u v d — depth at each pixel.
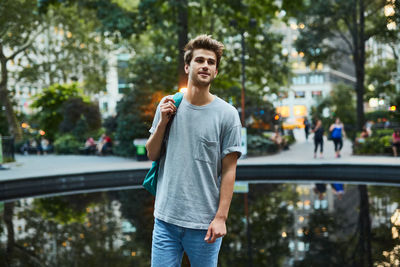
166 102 1.86
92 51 26.73
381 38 18.64
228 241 4.62
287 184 9.64
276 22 25.11
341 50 23.95
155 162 1.98
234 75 21.03
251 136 17.09
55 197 8.45
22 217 6.28
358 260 3.81
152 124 2.00
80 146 21.61
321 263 3.75
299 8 15.31
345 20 23.08
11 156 15.88
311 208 6.45
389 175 10.69
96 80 28.75
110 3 13.76
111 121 21.19
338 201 7.02
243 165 11.80
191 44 1.83
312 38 22.66
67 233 5.16
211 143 1.81
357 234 4.78
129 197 8.14
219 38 20.08
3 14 21.67
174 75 20.19
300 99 62.06
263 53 20.23
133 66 19.61
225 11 14.84
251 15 15.84
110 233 5.13
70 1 14.35
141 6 13.21
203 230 1.81
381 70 34.34
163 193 1.86
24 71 25.89
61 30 26.78
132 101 17.66
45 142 22.62
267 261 3.85
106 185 10.48
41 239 4.88
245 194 8.05
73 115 24.38
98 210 6.75
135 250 4.33
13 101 27.97
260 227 5.27
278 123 21.78
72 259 4.04
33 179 9.63
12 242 4.75
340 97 44.78
